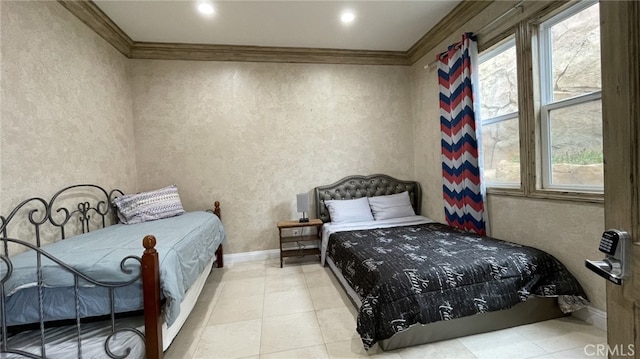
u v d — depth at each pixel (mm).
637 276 589
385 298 1655
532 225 2242
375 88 3820
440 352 1647
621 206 619
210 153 3434
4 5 1685
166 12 2621
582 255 1878
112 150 2830
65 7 2203
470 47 2678
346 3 2590
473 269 1811
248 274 3047
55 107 2078
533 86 2174
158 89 3311
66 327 1383
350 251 2367
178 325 1685
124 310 1330
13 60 1738
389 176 3834
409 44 3545
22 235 1768
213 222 2760
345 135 3750
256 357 1672
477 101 2668
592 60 1873
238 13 2682
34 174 1872
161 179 3338
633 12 580
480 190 2688
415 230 2930
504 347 1670
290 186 3619
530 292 1839
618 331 637
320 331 1932
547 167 2166
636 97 580
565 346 1657
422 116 3691
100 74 2668
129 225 2453
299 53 3559
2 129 1656
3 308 1225
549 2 1994
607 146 645
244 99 3490
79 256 1424
